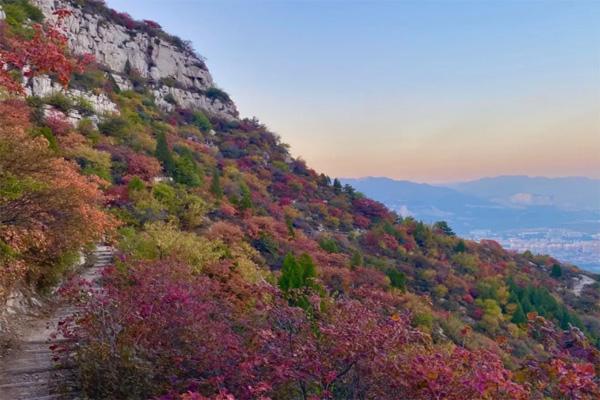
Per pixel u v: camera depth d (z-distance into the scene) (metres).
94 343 5.46
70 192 7.79
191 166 30.75
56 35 6.39
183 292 6.19
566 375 3.34
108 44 51.06
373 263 34.25
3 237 7.30
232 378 4.47
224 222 22.50
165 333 5.62
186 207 22.91
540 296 38.47
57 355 6.34
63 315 9.06
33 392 5.39
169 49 60.72
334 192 55.25
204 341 5.23
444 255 45.78
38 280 9.63
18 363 6.27
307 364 3.91
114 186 21.12
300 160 60.84
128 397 4.90
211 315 6.71
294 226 36.59
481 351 4.11
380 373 3.77
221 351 4.93
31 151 7.11
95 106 34.09
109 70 48.50
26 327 7.92
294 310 4.70
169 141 38.88
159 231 13.65
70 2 47.62
